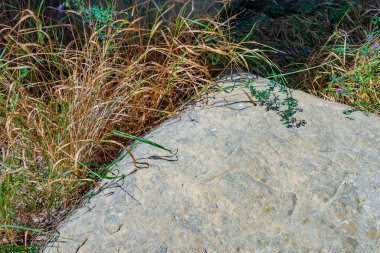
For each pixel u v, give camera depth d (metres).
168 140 1.39
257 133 1.37
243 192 1.24
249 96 1.46
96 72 1.52
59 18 1.77
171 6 1.64
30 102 1.51
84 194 1.36
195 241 1.17
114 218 1.23
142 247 1.16
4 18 1.76
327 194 1.24
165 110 1.53
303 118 1.42
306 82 1.72
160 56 1.65
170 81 1.53
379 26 1.95
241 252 1.15
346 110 1.47
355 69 1.64
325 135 1.37
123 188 1.29
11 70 1.61
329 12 2.06
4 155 1.42
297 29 1.97
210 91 1.54
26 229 1.23
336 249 1.16
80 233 1.22
